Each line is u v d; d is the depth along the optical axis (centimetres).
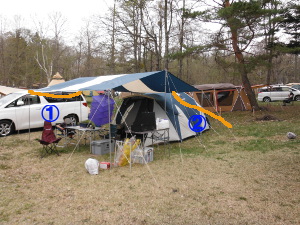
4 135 971
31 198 456
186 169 595
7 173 584
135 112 877
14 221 379
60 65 3553
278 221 367
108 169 604
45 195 468
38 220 382
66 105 1105
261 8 1209
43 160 682
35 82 3856
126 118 884
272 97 2473
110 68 2150
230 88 1681
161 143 843
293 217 375
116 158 641
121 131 812
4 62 3300
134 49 1948
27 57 3512
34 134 1012
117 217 388
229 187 488
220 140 888
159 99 859
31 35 3647
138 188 492
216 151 745
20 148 808
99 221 378
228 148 774
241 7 1152
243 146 788
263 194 452
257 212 393
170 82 736
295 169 562
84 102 1166
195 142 866
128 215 394
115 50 1989
